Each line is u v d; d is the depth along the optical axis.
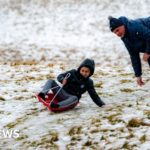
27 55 43.19
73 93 14.76
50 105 14.41
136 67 15.91
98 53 44.03
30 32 58.34
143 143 11.28
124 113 13.70
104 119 13.34
